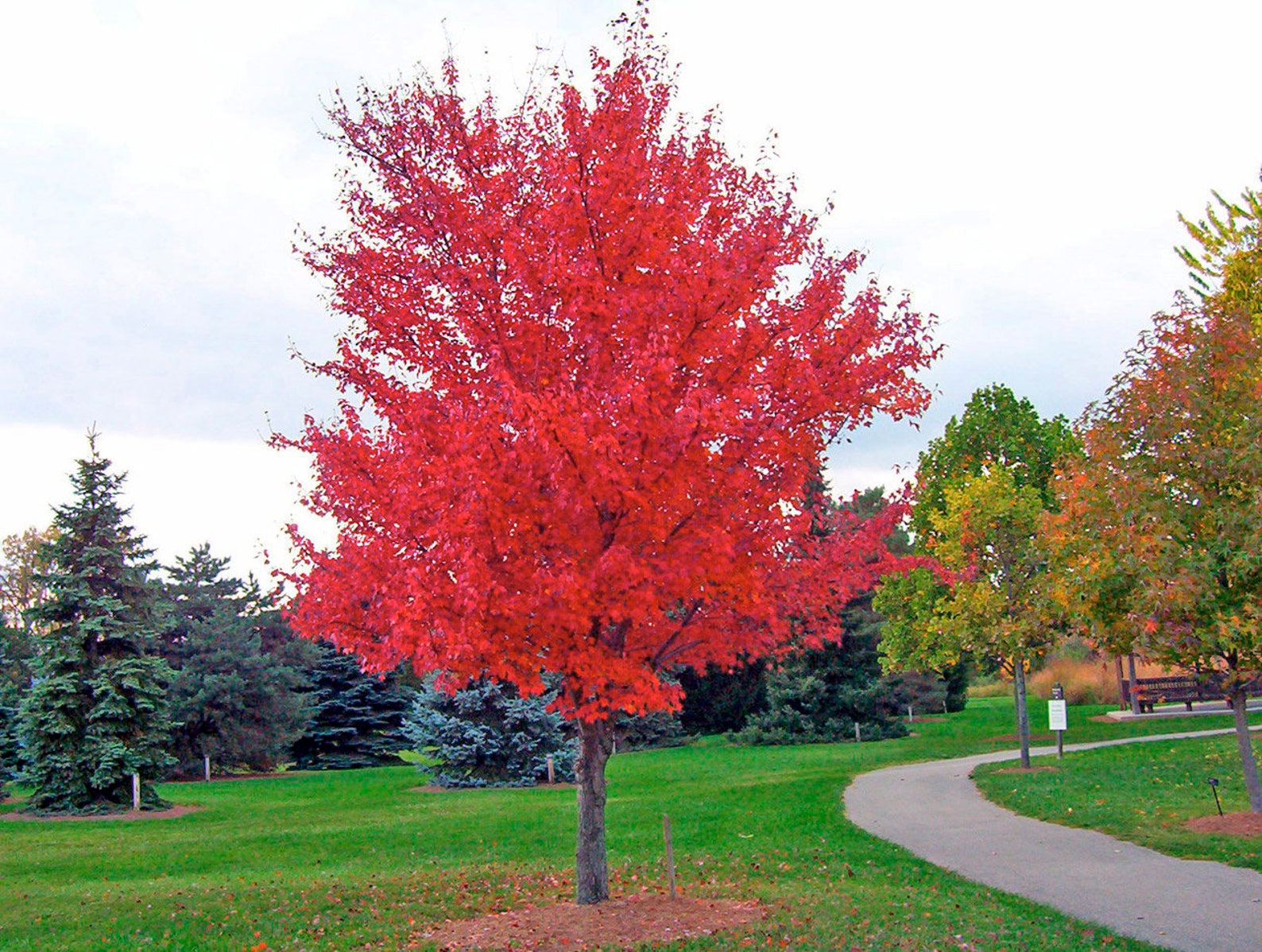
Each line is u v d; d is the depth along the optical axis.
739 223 9.66
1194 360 13.61
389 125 9.47
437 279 9.41
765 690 47.75
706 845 14.66
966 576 19.89
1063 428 32.19
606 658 8.50
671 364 7.76
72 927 10.75
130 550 27.28
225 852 16.41
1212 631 13.05
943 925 9.09
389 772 38.53
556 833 16.94
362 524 9.29
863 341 8.97
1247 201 27.38
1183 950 8.02
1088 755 22.06
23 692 31.48
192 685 38.38
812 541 9.73
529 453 7.90
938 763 24.84
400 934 9.78
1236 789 15.67
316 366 9.66
